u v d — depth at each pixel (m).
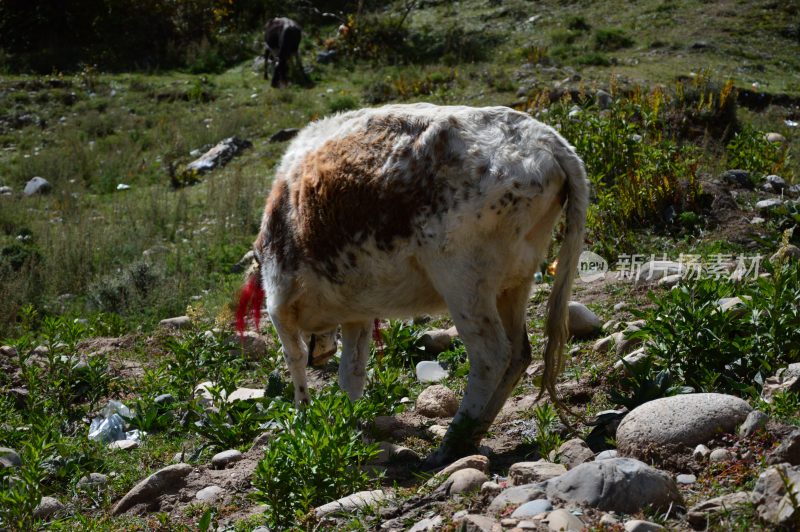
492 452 4.73
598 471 3.56
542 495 3.59
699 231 8.49
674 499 3.53
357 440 4.72
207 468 5.11
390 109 4.86
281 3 26.27
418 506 3.91
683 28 20.97
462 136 4.52
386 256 4.74
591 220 8.72
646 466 3.59
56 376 6.69
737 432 4.07
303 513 4.11
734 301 5.88
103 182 15.91
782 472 3.17
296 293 5.35
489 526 3.36
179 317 9.03
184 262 11.45
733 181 9.76
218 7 25.25
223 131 17.47
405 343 6.75
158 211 13.67
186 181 15.67
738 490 3.59
